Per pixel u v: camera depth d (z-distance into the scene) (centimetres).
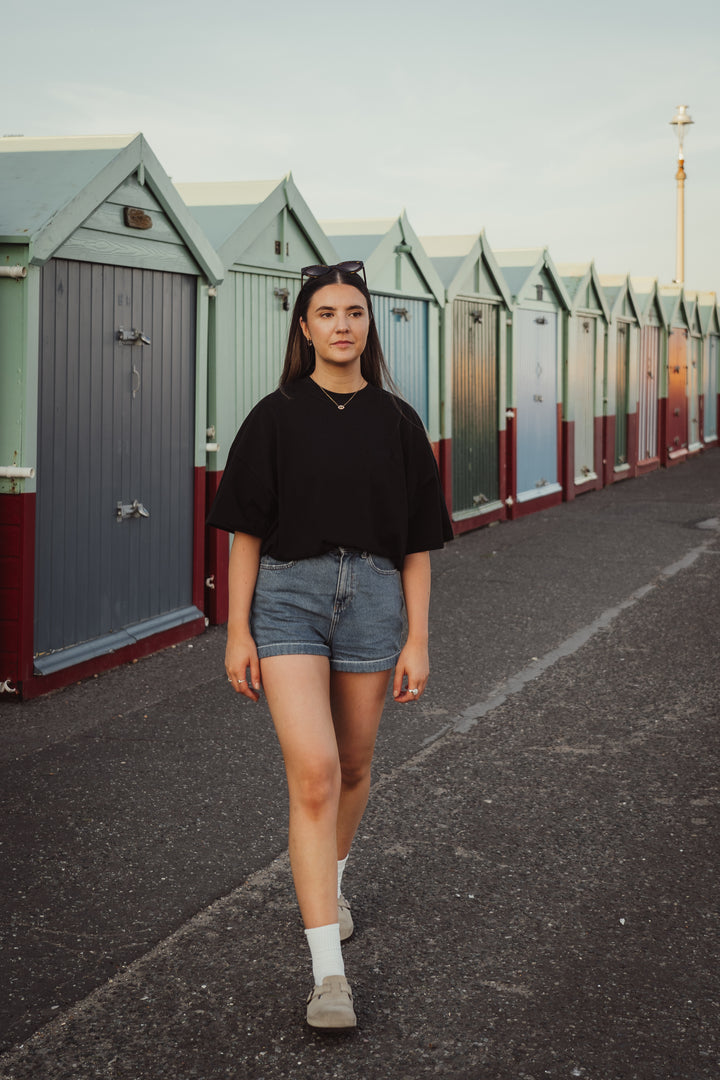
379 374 330
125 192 675
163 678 664
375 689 318
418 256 1177
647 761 510
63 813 447
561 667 683
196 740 542
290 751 295
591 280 1766
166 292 735
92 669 668
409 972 327
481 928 354
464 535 1316
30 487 600
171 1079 276
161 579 748
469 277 1323
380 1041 292
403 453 314
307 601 305
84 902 371
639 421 2145
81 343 648
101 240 655
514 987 319
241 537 311
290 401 308
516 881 388
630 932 351
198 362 772
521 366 1502
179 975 325
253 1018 303
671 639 755
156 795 467
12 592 602
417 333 1207
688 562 1082
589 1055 286
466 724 568
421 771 498
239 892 379
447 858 406
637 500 1678
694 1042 292
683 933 351
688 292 2594
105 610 687
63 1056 286
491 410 1410
